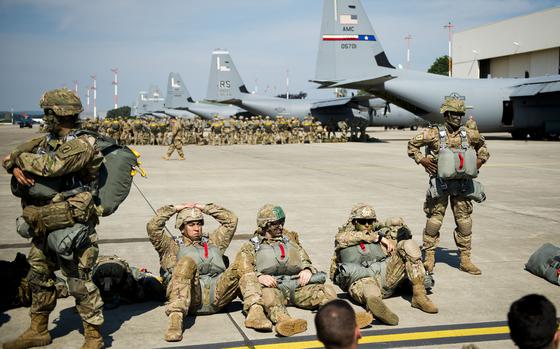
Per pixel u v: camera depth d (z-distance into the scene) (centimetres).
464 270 698
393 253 568
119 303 570
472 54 6812
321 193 1417
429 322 516
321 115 5066
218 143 3962
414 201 1283
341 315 233
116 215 1098
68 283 432
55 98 432
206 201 1278
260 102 5256
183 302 484
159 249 563
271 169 2067
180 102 8106
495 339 471
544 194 1400
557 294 603
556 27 5531
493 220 1051
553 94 3731
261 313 489
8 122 17150
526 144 3506
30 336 450
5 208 1180
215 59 5547
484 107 3691
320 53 3769
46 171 412
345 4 3731
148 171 1986
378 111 4866
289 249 540
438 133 668
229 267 536
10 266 557
